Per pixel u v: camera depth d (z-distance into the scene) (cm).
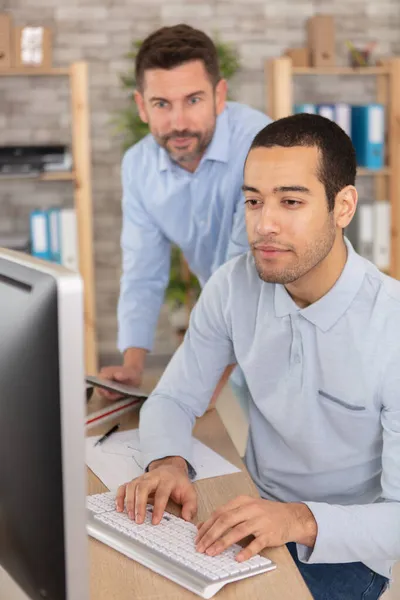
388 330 136
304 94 500
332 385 142
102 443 163
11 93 482
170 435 154
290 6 491
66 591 82
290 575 113
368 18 498
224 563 114
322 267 137
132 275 246
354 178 137
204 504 136
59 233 434
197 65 208
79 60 485
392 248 459
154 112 214
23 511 86
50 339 77
